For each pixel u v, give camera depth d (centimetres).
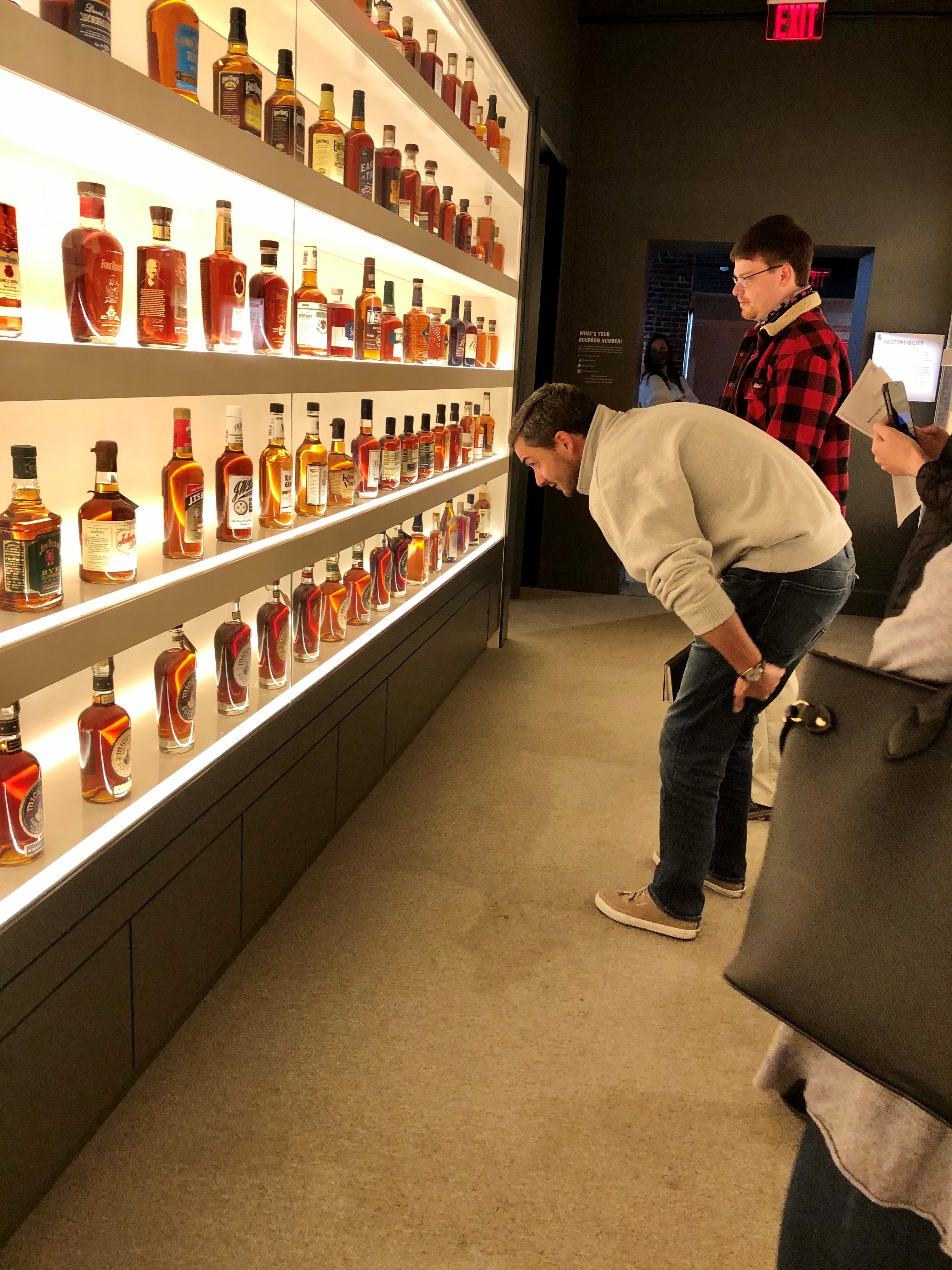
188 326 199
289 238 246
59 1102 140
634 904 231
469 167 345
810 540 195
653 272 905
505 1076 177
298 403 268
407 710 320
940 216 544
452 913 232
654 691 413
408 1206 147
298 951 213
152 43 154
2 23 108
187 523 177
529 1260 139
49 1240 138
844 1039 88
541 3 445
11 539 134
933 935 81
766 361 257
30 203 153
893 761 83
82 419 174
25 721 166
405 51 275
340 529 243
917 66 530
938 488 89
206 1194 147
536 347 555
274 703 215
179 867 170
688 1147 162
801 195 554
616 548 200
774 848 94
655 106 556
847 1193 98
